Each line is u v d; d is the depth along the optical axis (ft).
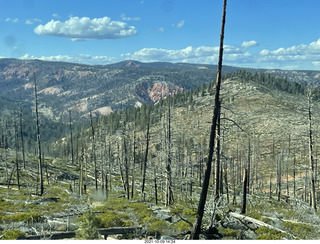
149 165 194.49
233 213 61.00
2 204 87.81
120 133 155.53
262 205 103.96
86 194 145.07
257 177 264.11
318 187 191.01
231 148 299.99
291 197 205.87
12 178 189.16
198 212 42.86
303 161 269.44
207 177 42.55
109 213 66.44
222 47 42.19
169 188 100.12
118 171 262.26
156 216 68.18
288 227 58.44
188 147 297.94
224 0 41.19
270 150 323.37
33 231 51.65
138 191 174.40
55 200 103.09
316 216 72.18
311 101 110.52
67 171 260.21
